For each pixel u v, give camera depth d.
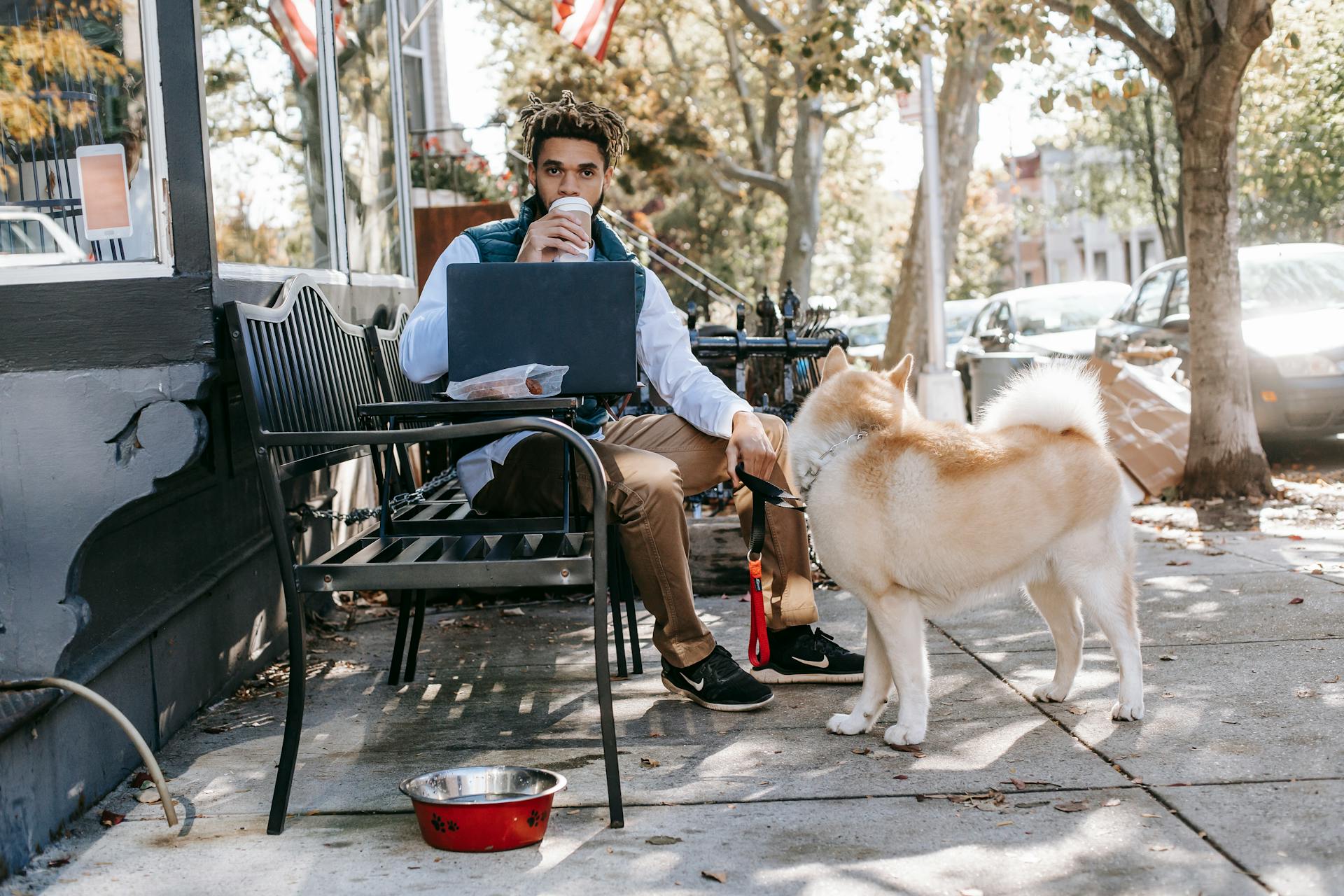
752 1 17.95
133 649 3.27
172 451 2.96
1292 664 3.91
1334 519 7.06
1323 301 10.16
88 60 3.01
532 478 3.52
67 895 2.45
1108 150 36.31
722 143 27.67
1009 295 14.45
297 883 2.48
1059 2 8.56
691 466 3.81
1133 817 2.68
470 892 2.41
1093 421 3.46
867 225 43.00
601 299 3.18
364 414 3.10
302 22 4.84
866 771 3.08
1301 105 17.12
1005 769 3.04
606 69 22.33
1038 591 3.64
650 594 3.62
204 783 3.14
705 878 2.44
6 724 2.47
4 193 3.02
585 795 2.97
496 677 4.24
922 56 12.46
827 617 5.05
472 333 3.16
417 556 3.09
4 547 2.90
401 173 6.71
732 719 3.61
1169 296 10.85
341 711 3.83
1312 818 2.61
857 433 3.32
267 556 4.54
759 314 7.68
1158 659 4.08
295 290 3.60
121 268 2.97
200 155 3.02
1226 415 7.98
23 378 2.94
